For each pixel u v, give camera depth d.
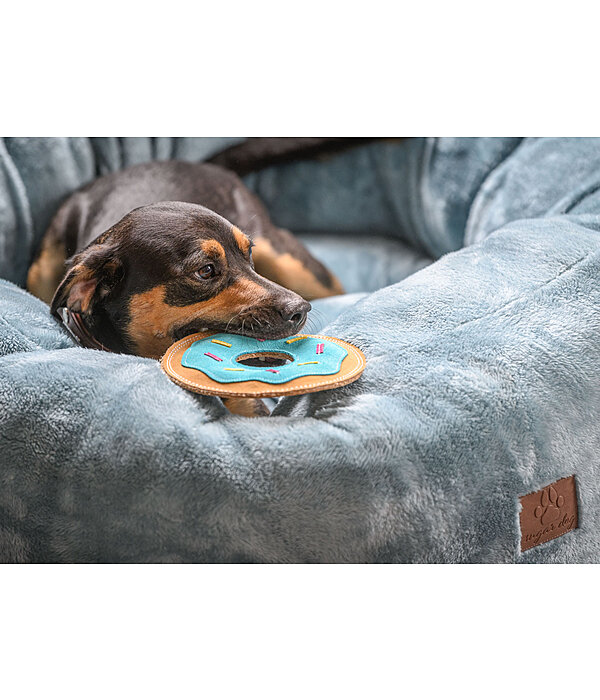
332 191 1.75
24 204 1.54
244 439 0.94
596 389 1.05
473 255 1.14
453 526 0.97
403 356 1.02
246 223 1.49
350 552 0.95
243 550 0.95
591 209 1.34
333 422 0.96
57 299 1.13
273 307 1.09
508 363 1.02
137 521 0.96
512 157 1.52
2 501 0.99
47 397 0.98
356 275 1.68
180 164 1.55
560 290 1.08
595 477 1.05
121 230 1.17
